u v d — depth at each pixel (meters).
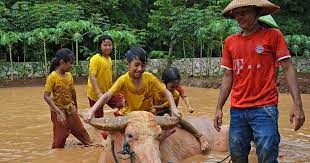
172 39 23.83
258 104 4.62
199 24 22.58
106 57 8.34
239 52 4.74
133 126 4.76
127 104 6.02
